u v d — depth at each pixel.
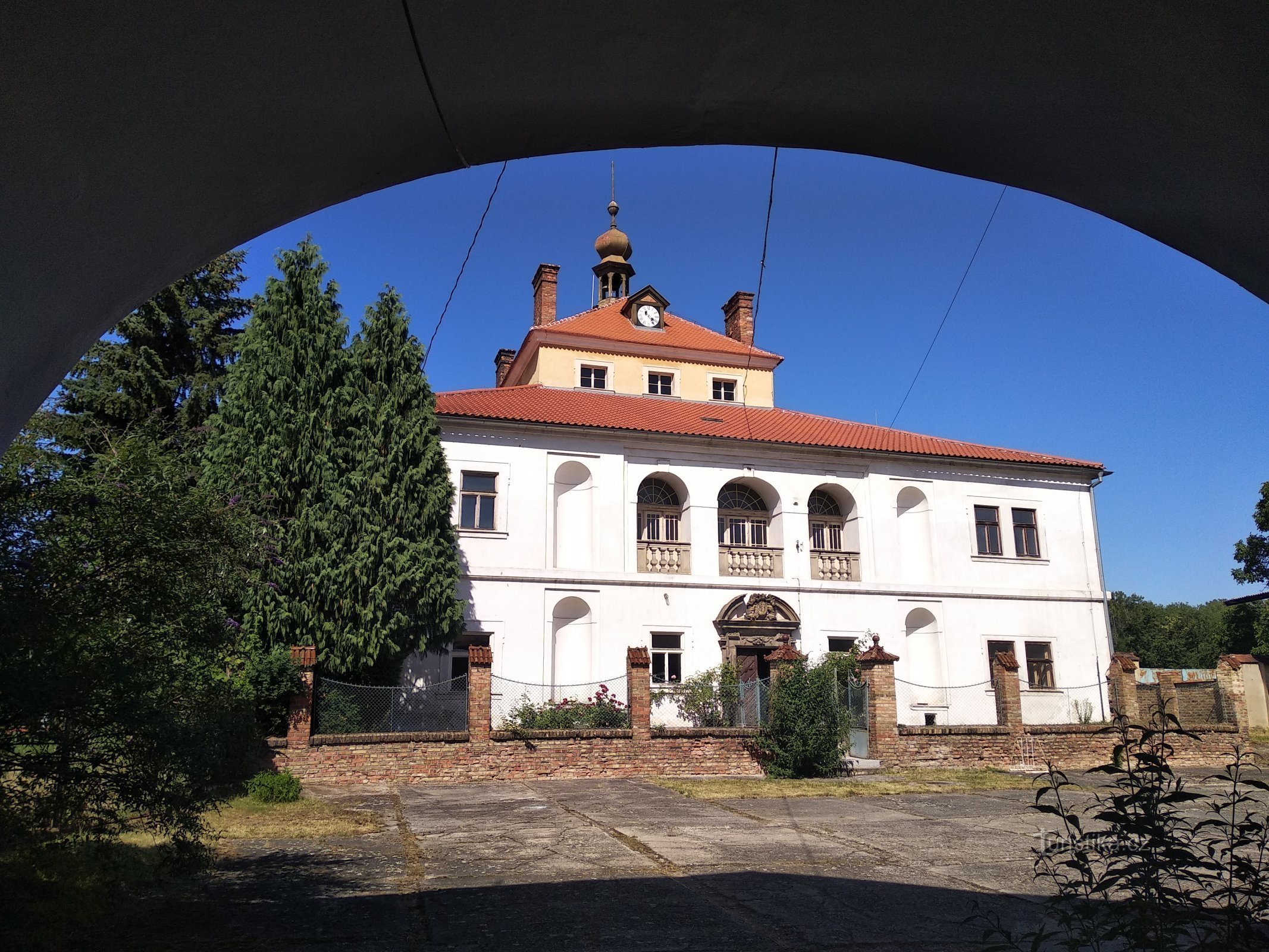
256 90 4.39
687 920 8.09
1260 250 5.01
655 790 16.88
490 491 25.17
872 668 20.86
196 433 22.31
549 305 36.03
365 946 7.25
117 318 5.32
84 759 6.81
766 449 27.67
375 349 21.36
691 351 33.75
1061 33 4.36
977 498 29.45
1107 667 29.22
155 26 3.81
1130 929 4.67
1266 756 22.20
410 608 20.03
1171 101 4.46
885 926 7.97
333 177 5.29
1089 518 30.31
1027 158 5.38
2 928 6.93
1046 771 20.44
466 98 4.95
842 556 27.94
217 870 9.94
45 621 6.77
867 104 5.29
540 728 20.22
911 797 16.33
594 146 5.68
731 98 5.26
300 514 19.30
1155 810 4.70
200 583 8.65
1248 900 4.76
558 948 7.26
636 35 4.68
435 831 12.57
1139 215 5.39
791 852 11.24
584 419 26.81
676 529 27.44
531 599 24.72
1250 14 3.82
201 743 7.42
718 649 26.03
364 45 4.39
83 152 4.11
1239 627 39.31
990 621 28.58
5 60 3.54
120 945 7.08
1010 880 9.82
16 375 4.72
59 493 7.50
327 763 17.20
